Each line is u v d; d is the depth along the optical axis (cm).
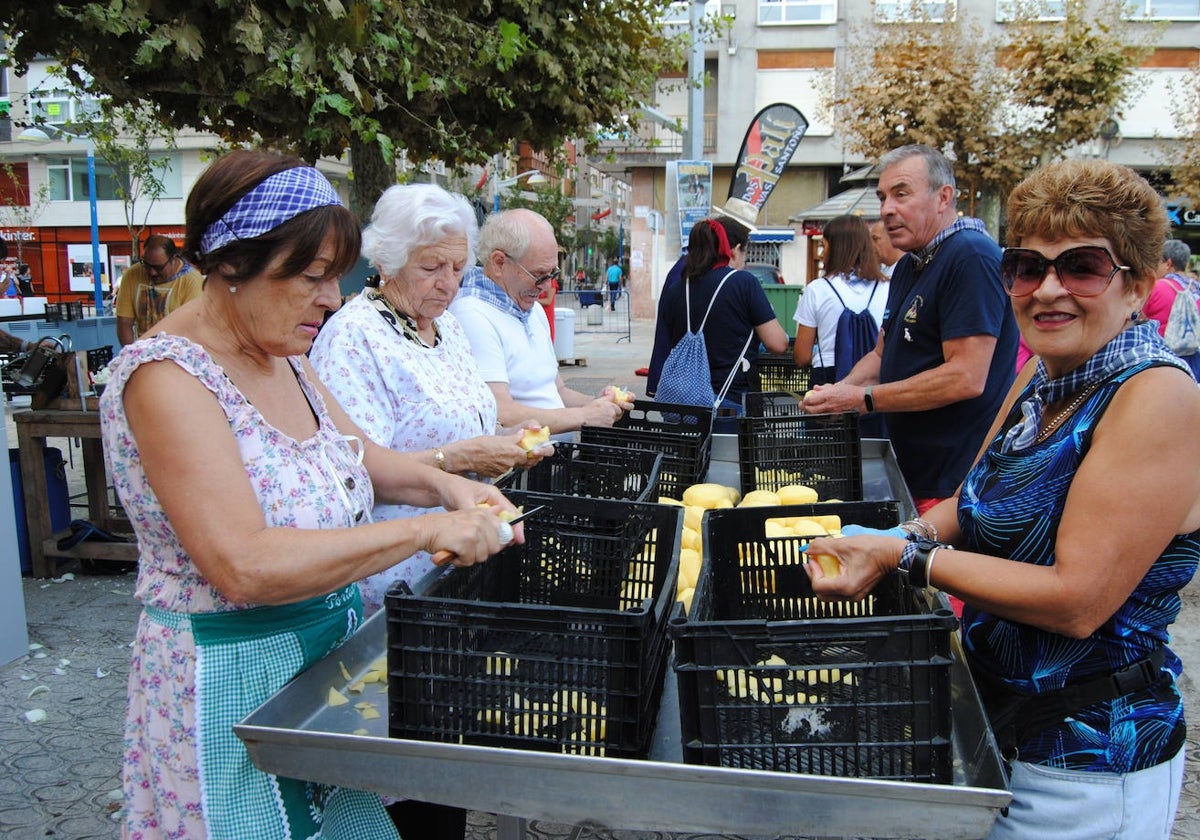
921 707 156
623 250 6862
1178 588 167
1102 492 155
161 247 805
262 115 564
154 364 163
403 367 268
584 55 692
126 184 1644
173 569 177
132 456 171
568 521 249
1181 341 661
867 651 156
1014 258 168
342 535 171
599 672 164
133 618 511
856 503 236
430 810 240
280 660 184
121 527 613
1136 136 2702
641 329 2783
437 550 177
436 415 272
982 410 353
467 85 629
